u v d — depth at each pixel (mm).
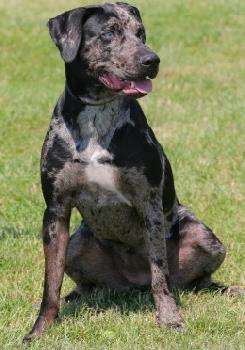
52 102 23312
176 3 35375
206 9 34406
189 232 11055
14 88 25141
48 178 10156
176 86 25000
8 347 9422
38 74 27125
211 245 11023
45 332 9953
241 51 29594
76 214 14797
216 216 14617
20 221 14672
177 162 17516
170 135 19641
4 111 22281
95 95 9938
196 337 9805
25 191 16156
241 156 17906
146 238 10328
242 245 13141
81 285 11523
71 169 10047
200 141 19094
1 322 10352
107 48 9867
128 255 11211
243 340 9648
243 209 14945
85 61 9969
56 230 10242
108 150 9977
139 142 10055
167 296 10258
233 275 12109
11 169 17453
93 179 10070
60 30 10055
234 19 33219
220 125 20312
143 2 35656
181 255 11156
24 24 32188
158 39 30812
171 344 9500
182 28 32125
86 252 11141
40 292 11523
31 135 20500
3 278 12109
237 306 10773
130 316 10469
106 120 9969
